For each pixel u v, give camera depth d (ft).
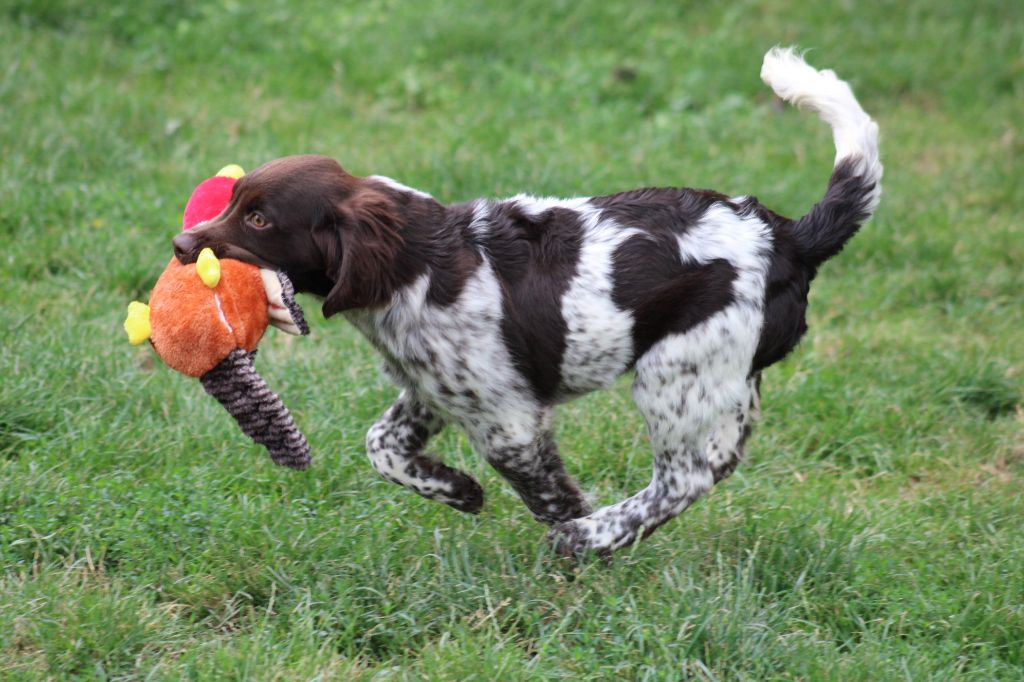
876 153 26.37
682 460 25.77
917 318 41.96
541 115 57.11
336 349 36.14
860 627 25.45
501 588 24.95
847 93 26.63
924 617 25.75
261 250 23.77
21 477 27.58
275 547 25.67
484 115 55.42
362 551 25.77
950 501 30.96
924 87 64.75
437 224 24.76
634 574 25.75
